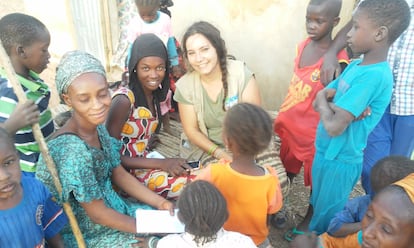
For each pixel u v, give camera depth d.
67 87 2.00
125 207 2.46
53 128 2.75
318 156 2.62
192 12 4.79
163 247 1.87
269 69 4.52
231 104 2.85
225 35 4.60
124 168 2.80
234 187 2.09
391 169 2.06
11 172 1.66
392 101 2.86
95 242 2.25
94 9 5.41
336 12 2.80
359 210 2.27
